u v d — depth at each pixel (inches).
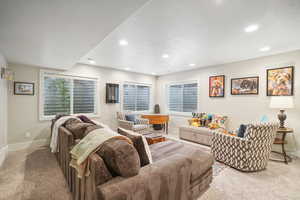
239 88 150.6
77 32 71.4
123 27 82.6
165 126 219.9
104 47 114.2
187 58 144.5
